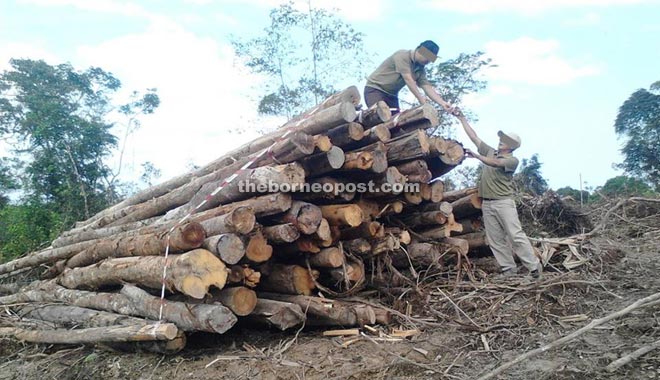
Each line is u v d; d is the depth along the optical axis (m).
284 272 4.66
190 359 4.09
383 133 4.62
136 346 4.34
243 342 4.36
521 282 4.85
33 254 7.46
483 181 5.38
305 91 14.99
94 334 4.39
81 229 7.43
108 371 4.21
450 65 14.00
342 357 3.82
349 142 4.54
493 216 5.34
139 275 4.43
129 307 4.54
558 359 3.40
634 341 3.48
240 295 4.16
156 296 4.41
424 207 5.45
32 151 17.03
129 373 4.07
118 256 5.16
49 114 16.75
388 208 5.03
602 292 4.50
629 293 4.42
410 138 4.61
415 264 5.27
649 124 21.53
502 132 5.20
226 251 3.97
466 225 5.99
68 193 15.42
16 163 18.59
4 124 18.36
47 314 5.46
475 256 6.16
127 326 4.27
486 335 3.96
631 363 3.17
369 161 4.41
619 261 5.32
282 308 4.18
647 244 6.05
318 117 4.39
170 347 4.05
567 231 7.02
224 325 3.89
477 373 3.38
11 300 6.32
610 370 3.12
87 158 17.06
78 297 5.32
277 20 14.70
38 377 4.40
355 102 4.91
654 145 21.39
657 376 3.00
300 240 4.52
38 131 16.09
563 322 4.03
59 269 6.55
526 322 4.09
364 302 4.61
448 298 4.54
